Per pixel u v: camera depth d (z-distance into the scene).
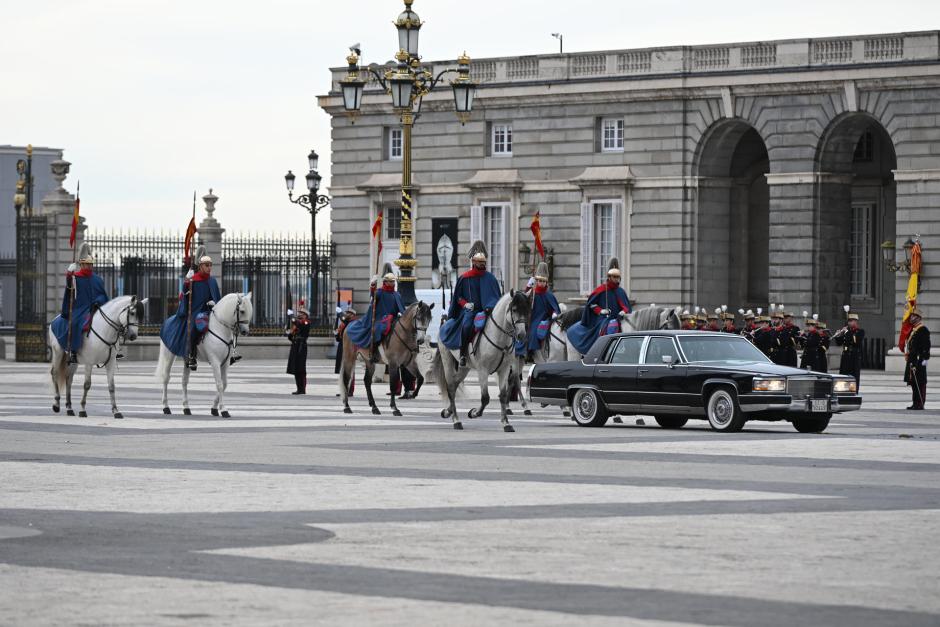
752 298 180.00
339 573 33.28
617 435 69.94
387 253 194.50
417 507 43.38
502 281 185.75
